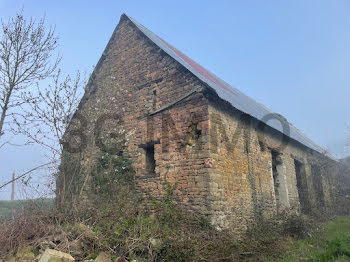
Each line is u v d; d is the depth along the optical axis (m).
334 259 6.98
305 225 10.12
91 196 9.79
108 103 11.19
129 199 9.50
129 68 12.24
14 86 8.41
